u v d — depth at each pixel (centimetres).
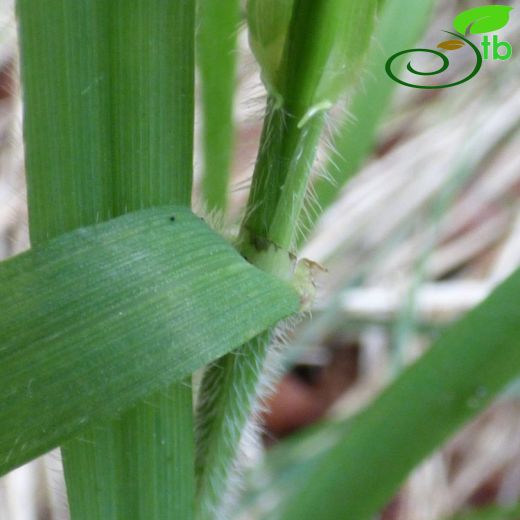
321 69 9
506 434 21
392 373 18
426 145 23
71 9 9
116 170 9
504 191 23
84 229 9
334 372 22
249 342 10
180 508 10
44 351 8
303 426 21
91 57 9
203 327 9
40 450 8
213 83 12
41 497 16
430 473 20
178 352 9
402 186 22
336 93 9
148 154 9
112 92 9
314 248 21
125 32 9
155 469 10
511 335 10
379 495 11
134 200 9
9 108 18
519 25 22
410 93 23
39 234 9
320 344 21
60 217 9
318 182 13
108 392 9
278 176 9
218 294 9
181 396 10
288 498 16
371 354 21
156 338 9
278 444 19
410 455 11
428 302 20
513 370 11
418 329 20
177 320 9
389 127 24
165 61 9
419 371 11
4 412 8
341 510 11
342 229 21
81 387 8
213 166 12
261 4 9
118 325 9
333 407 21
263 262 9
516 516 15
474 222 23
